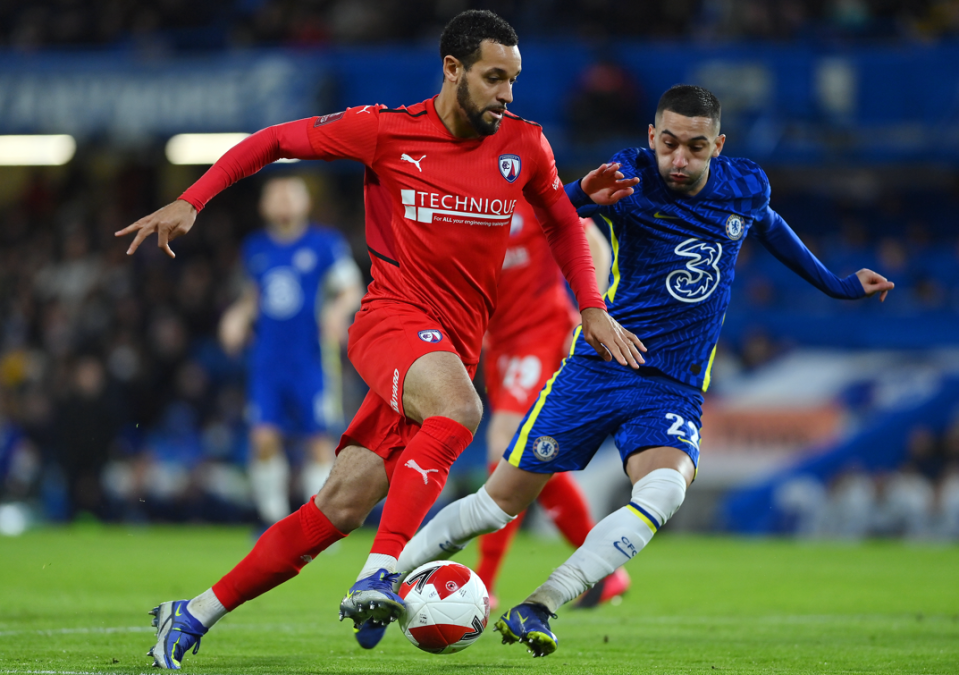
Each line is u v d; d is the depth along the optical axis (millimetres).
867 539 49219
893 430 50281
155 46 71812
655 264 15852
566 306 22672
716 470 51656
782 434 51188
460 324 15031
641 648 17109
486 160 14820
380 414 14625
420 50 63094
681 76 60906
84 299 66438
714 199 15859
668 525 51719
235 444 57031
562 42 67625
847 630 19766
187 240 72625
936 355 51406
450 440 13523
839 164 59781
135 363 61062
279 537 14453
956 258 64125
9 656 15227
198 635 14359
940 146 58281
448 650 14633
